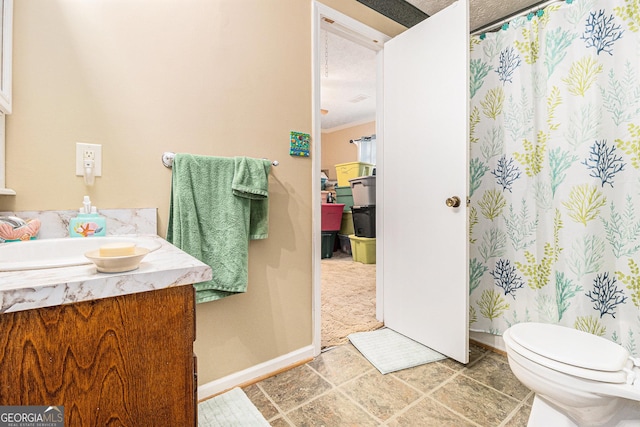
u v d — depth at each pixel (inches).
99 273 20.7
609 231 56.6
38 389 18.0
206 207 49.8
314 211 66.6
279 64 60.4
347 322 85.2
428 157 68.9
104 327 19.8
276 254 61.4
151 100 46.6
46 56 38.7
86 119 41.6
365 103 177.8
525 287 66.6
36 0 37.9
